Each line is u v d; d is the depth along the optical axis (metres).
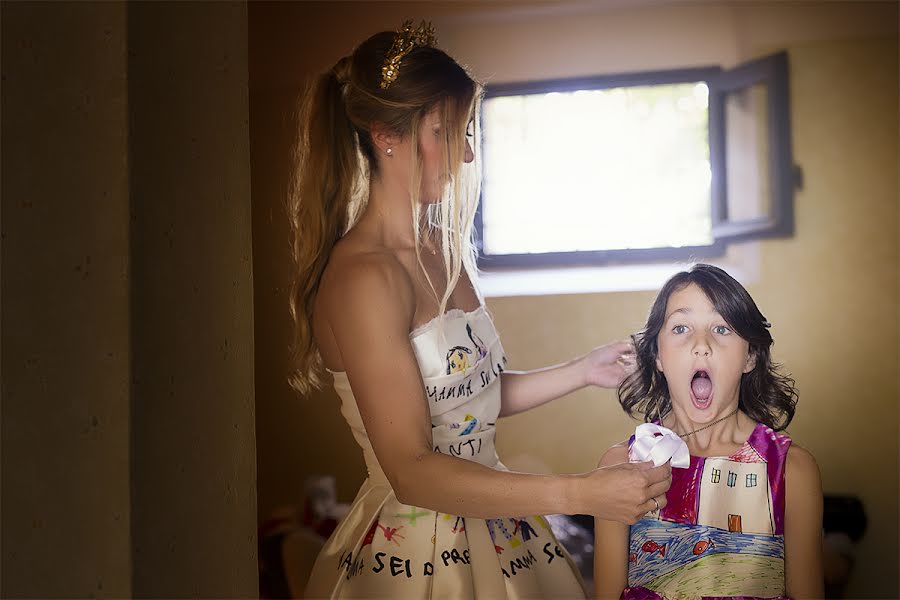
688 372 1.37
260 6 2.75
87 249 0.79
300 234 1.19
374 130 1.10
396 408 0.98
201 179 0.91
